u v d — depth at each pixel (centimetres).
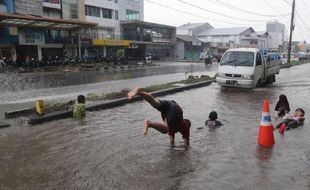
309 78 2405
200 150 664
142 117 990
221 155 633
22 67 3075
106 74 2753
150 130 825
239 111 1080
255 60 1642
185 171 552
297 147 684
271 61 1881
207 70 3344
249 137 761
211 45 7369
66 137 765
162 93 1462
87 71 3103
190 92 1577
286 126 833
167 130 681
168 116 674
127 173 546
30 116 952
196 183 504
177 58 6450
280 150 664
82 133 800
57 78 2372
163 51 6369
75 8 4072
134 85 1888
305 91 1600
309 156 629
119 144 706
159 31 5894
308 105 1197
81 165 585
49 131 821
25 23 3055
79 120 947
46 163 598
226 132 805
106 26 4838
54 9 3734
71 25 3388
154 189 484
